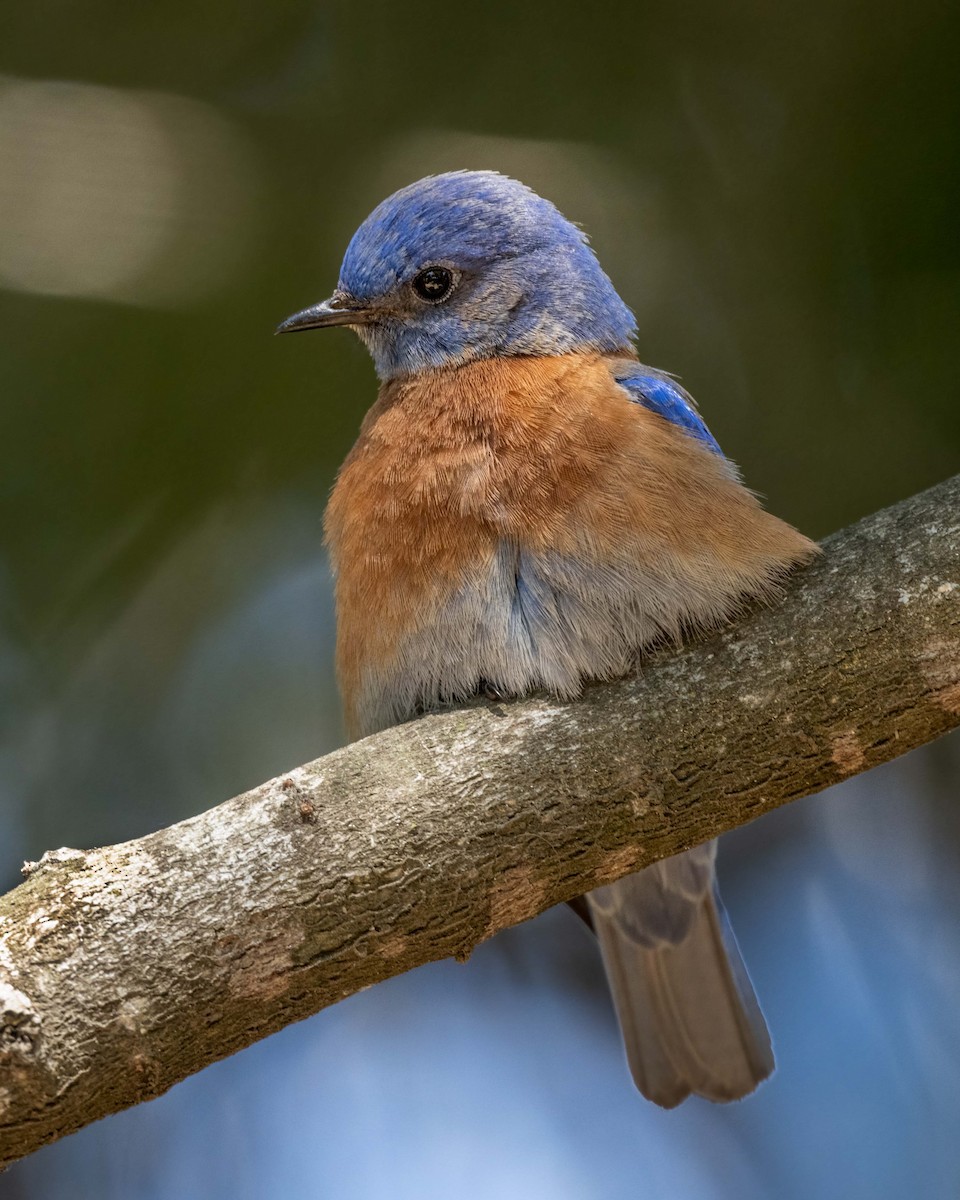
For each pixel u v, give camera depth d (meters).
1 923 6.73
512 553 8.16
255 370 10.88
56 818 11.05
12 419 10.77
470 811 7.24
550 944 12.76
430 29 11.02
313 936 6.95
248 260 10.73
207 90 11.05
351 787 7.23
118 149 10.73
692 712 7.48
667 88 11.08
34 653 11.05
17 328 10.68
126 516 11.05
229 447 11.00
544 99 11.09
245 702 11.46
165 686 11.26
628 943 9.81
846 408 10.87
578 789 7.35
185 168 10.77
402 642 8.32
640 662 7.82
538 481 8.19
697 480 8.10
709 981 9.77
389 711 8.52
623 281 11.12
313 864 7.01
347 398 11.06
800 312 10.97
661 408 8.80
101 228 10.63
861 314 10.84
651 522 7.98
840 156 10.89
